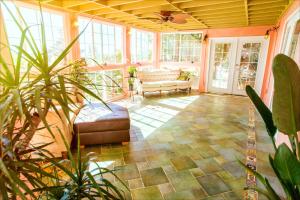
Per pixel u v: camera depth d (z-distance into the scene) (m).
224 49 6.50
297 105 0.90
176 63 7.49
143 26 6.24
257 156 2.60
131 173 2.23
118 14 4.41
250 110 4.72
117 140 2.91
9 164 0.79
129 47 5.86
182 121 3.96
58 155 2.46
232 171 2.26
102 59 5.16
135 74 5.80
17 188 0.74
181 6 3.69
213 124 3.79
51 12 3.66
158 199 1.84
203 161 2.47
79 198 1.07
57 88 0.89
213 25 5.92
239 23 5.49
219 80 6.80
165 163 2.44
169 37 7.40
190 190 1.95
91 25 4.68
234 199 1.82
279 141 2.61
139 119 4.08
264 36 5.70
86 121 2.78
